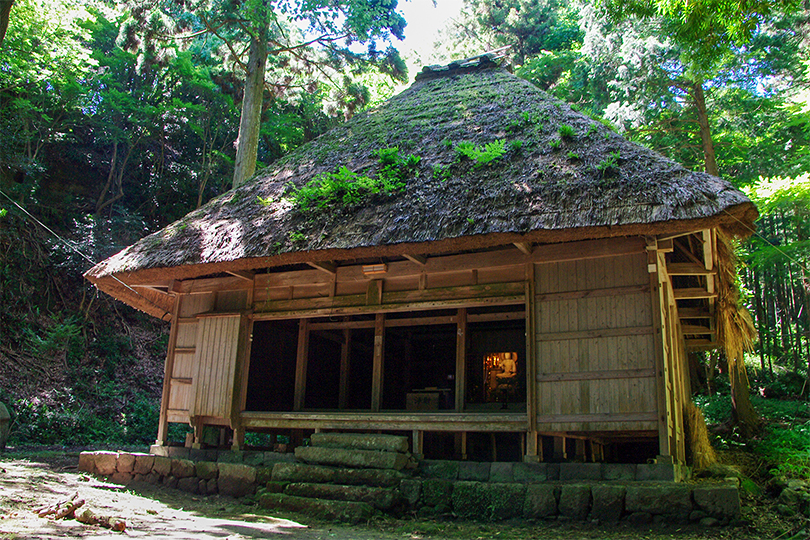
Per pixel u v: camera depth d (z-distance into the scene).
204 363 9.05
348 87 17.00
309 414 8.26
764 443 10.58
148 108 19.36
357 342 12.12
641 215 6.18
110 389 15.65
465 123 9.61
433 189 7.79
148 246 9.06
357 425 7.92
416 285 8.20
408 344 12.43
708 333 10.74
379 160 9.14
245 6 13.59
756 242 13.91
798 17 14.22
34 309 15.99
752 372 16.95
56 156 19.66
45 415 13.28
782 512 6.59
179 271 8.48
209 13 14.37
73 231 17.80
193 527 5.38
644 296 6.84
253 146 13.97
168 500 7.09
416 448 7.51
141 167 21.12
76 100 18.53
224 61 16.78
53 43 16.52
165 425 9.15
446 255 8.07
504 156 8.03
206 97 21.44
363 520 6.22
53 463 9.21
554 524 6.01
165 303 10.77
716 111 15.81
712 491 5.64
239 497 7.48
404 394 12.56
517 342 11.53
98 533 4.64
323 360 12.08
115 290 9.67
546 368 7.11
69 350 15.76
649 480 6.20
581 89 18.47
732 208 5.93
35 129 17.95
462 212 7.10
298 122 23.16
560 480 6.53
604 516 5.88
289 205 8.68
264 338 10.24
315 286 8.84
